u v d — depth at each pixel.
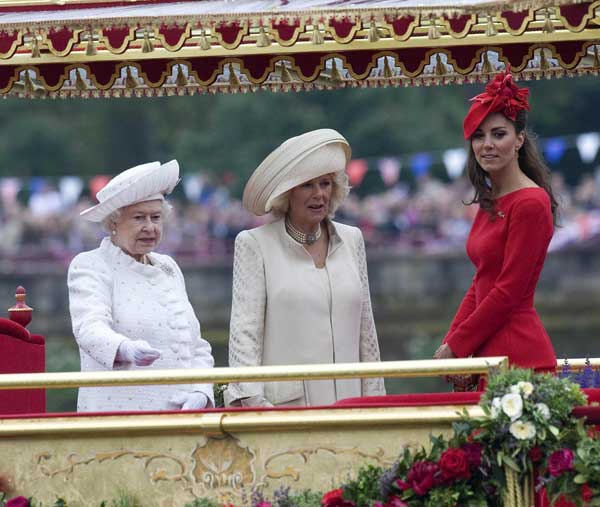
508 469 20.94
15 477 22.14
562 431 20.88
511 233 23.45
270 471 21.62
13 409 27.12
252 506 21.33
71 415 22.02
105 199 24.73
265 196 24.47
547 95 129.75
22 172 131.88
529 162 24.48
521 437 20.67
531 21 22.77
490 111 23.81
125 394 24.53
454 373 21.39
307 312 24.36
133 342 23.31
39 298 108.88
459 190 113.62
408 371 21.30
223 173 126.94
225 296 106.12
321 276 24.66
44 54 23.95
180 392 24.67
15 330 27.14
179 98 134.00
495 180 24.12
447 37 23.66
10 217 109.31
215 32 23.38
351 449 21.50
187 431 21.78
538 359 23.53
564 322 111.19
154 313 24.69
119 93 26.17
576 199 113.88
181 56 23.98
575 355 110.56
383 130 125.62
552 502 20.89
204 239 106.81
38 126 132.00
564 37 23.77
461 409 21.34
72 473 22.03
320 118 128.00
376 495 21.05
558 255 112.75
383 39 23.70
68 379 21.72
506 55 24.64
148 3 24.75
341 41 23.09
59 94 26.34
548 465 20.78
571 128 128.88
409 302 111.44
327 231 25.19
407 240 113.19
